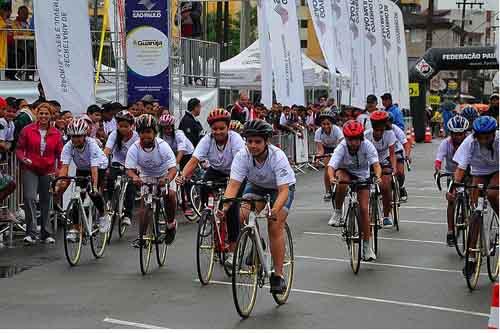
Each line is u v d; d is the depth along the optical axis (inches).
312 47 2269.9
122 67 920.9
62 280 462.6
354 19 1170.0
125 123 593.3
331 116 802.8
